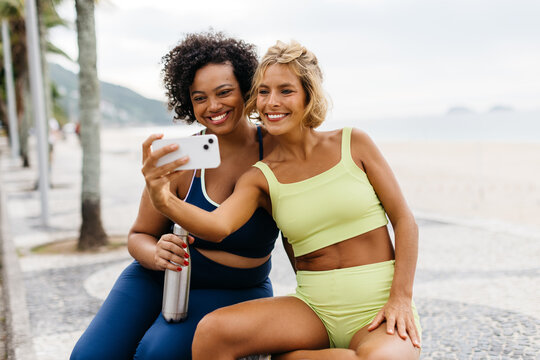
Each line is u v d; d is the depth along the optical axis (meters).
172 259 2.25
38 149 8.94
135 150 31.36
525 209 8.98
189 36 2.57
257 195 2.30
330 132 2.38
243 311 2.09
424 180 13.84
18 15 15.38
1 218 9.83
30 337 4.04
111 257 6.55
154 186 1.91
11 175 18.16
